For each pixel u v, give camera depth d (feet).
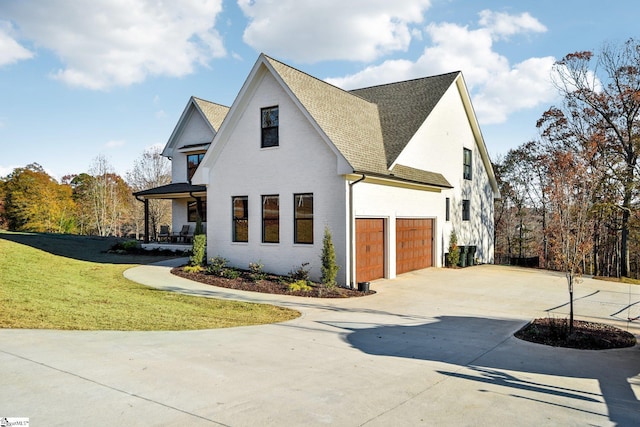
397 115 71.61
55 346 22.85
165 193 75.97
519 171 120.37
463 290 51.31
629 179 81.46
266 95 56.59
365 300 44.16
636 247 102.22
